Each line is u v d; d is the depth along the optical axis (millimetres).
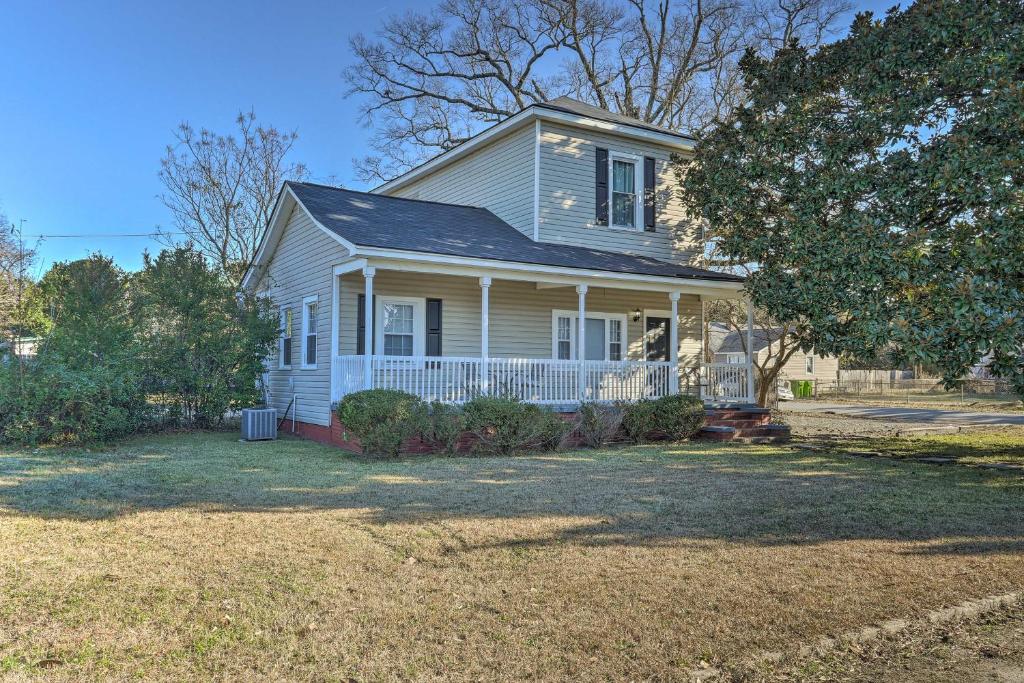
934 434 16000
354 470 9641
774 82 12859
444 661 3559
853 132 11539
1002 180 9375
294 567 5062
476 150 17766
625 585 4730
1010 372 9172
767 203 13031
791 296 12016
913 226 10445
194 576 4836
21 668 3414
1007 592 4664
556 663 3547
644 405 13461
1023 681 3492
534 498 7664
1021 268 9008
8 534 5891
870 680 3482
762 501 7570
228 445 12898
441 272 12617
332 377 13422
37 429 11836
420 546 5660
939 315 9445
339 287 13750
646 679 3389
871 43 11148
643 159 17250
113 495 7664
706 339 27484
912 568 5172
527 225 15859
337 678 3367
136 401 14047
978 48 10078
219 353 15383
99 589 4551
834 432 16625
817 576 4957
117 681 3307
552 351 16266
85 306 13406
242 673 3406
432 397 12703
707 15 29297
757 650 3723
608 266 14312
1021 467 10312
